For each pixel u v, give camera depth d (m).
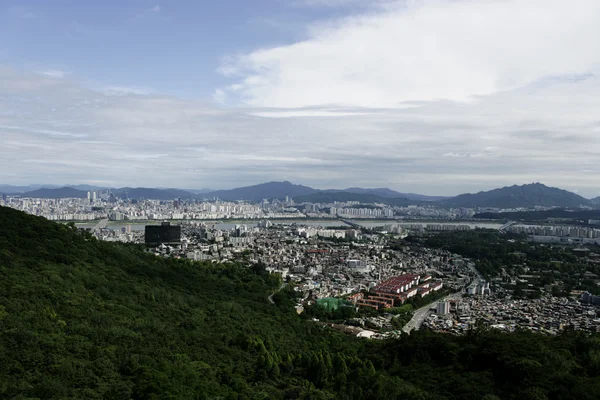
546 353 178.62
